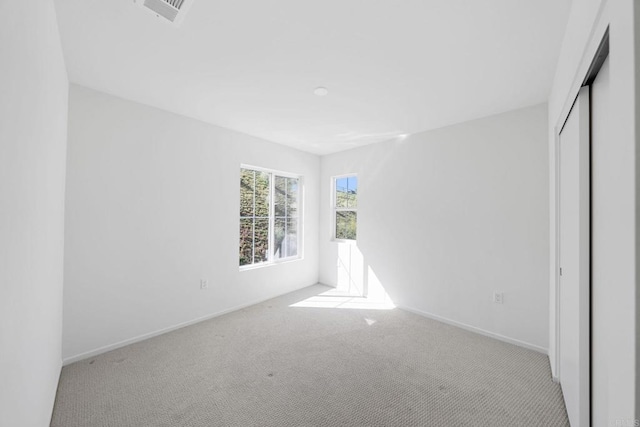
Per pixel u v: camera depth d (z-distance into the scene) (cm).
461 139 313
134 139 267
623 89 72
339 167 455
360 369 228
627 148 71
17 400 94
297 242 462
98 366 228
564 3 141
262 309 364
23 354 101
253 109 285
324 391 200
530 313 263
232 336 286
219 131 339
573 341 164
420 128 336
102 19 156
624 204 72
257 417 174
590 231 143
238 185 361
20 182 92
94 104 242
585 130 143
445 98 254
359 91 242
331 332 297
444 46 178
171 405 184
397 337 286
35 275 117
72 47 182
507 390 201
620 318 75
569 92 154
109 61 199
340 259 451
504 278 279
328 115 300
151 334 281
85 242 238
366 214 413
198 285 321
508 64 197
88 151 239
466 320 307
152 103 272
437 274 331
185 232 308
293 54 189
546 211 254
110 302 254
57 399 187
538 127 260
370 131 351
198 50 186
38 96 114
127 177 263
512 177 275
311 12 150
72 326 232
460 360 242
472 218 303
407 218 362
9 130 80
